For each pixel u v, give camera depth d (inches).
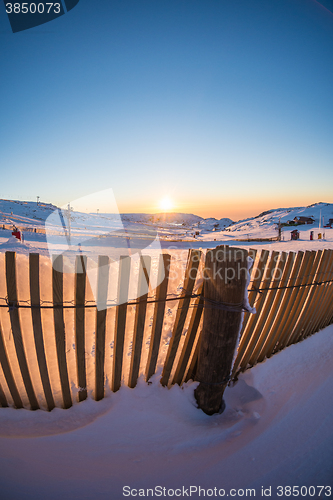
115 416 82.0
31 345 86.6
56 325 75.6
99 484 61.6
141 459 69.4
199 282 86.6
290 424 82.7
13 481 60.2
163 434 78.0
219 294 81.2
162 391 92.1
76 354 79.2
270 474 66.0
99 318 78.0
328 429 80.0
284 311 114.2
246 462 69.6
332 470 66.6
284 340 127.0
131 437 76.0
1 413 80.8
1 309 84.7
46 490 59.2
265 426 82.3
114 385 87.6
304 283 117.3
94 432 76.5
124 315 80.4
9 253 70.4
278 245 1048.8
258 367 114.5
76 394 85.8
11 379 78.8
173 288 103.2
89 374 89.4
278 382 106.0
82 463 67.1
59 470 64.5
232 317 82.3
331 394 95.8
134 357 86.4
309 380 105.3
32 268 71.3
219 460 70.2
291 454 71.9
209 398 88.5
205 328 85.7
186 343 91.4
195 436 78.2
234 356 87.2
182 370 94.9
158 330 85.9
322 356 125.0
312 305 131.4
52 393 85.0
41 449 69.9
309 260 116.6
